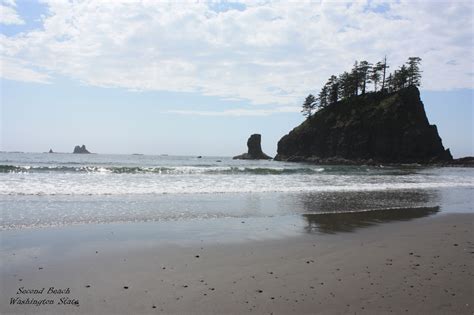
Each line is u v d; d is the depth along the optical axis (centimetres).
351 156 8344
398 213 1370
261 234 962
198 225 1048
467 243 914
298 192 1906
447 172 4691
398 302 524
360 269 679
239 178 2572
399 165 7300
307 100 9900
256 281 603
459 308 506
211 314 477
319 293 554
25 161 5016
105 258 714
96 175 2412
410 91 8338
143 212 1207
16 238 832
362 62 9144
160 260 712
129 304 502
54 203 1297
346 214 1312
